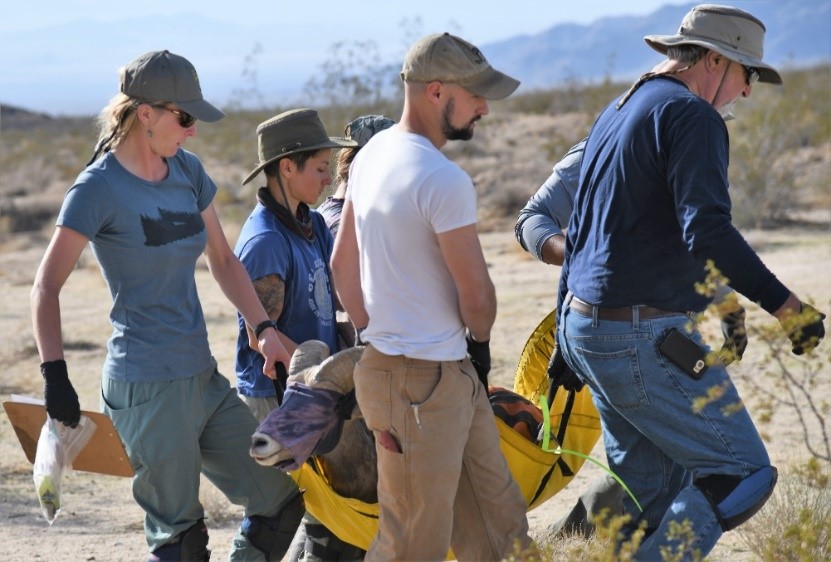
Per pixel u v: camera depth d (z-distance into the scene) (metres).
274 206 6.92
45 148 81.38
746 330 6.18
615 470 6.47
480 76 5.34
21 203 48.50
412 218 5.27
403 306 5.37
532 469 6.34
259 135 6.93
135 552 8.16
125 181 5.99
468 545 5.93
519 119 66.12
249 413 6.52
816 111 41.78
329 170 7.36
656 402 5.84
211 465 6.54
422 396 5.40
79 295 24.73
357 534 6.30
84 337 19.48
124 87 6.00
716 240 5.40
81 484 10.88
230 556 6.52
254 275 6.71
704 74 6.10
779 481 8.13
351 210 5.82
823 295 16.89
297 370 6.01
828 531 6.47
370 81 41.09
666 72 6.09
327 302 7.09
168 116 5.99
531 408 6.75
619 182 5.82
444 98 5.36
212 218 6.58
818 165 33.31
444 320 5.40
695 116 5.57
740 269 5.38
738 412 5.83
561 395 7.01
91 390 15.21
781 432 10.37
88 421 5.86
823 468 8.70
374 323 5.47
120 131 6.02
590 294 5.92
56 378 5.72
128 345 6.11
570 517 7.26
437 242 5.32
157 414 6.10
